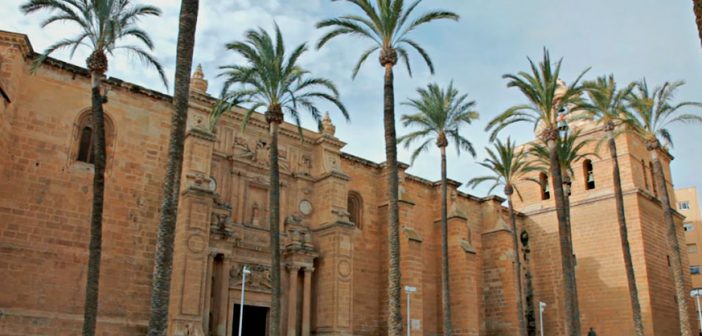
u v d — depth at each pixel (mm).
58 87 30109
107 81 31734
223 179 35500
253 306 35062
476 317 44812
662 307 49656
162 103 33719
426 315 45562
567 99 33969
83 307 28219
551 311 53812
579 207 54344
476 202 54531
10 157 27766
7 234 26875
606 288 50750
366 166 44906
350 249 37938
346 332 36250
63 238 28453
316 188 39969
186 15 19906
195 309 29500
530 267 56406
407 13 28969
